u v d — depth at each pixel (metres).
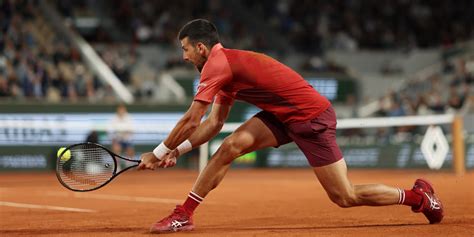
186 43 21.12
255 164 69.44
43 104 64.00
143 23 91.25
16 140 62.62
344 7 103.25
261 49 93.44
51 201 34.97
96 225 24.42
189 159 68.44
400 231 21.72
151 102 67.62
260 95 21.20
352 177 55.09
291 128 21.30
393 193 22.08
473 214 26.55
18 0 81.75
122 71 80.00
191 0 96.31
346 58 95.06
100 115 65.81
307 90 21.20
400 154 66.38
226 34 93.75
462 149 56.34
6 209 30.66
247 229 22.75
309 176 58.62
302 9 101.81
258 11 102.06
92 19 91.19
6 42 74.50
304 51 97.06
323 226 23.45
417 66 92.75
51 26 82.75
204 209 30.06
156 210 30.16
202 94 20.69
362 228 22.66
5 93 67.12
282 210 29.25
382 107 75.56
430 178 50.22
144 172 64.75
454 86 81.19
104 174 21.50
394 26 102.00
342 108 82.00
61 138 64.31
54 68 75.12
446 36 98.31
